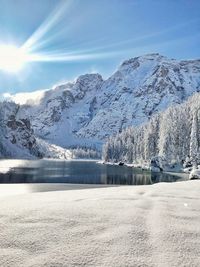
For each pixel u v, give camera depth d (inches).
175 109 3912.4
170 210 327.6
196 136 3171.8
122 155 5851.4
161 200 396.2
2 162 4687.5
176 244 214.8
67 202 350.9
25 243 208.2
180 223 270.5
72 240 215.5
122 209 315.9
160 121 4311.0
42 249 199.2
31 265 177.0
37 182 1739.7
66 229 238.4
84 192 504.7
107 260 184.9
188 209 339.3
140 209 321.4
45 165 4382.4
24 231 231.5
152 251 201.0
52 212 289.1
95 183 1759.4
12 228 237.6
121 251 198.4
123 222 263.1
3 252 194.1
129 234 230.7
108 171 3164.4
